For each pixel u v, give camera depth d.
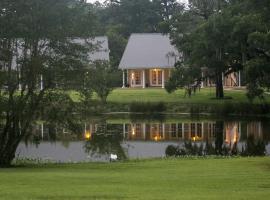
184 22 61.25
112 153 30.42
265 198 12.52
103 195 12.79
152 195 12.84
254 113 52.97
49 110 23.25
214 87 73.12
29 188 13.88
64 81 22.83
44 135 32.25
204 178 16.55
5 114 23.05
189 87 59.66
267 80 46.53
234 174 17.62
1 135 23.14
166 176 17.17
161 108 55.91
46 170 19.97
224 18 52.19
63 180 15.77
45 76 22.33
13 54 22.19
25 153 29.16
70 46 22.75
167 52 79.50
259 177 16.73
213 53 55.72
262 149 32.75
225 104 54.38
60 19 22.33
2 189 13.62
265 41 43.41
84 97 23.97
